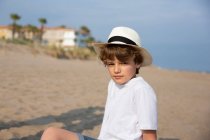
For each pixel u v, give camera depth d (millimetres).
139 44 2480
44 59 22797
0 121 5320
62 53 28172
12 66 14164
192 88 13977
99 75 15344
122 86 2451
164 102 9273
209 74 24891
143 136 2289
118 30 2449
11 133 4762
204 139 5512
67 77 12719
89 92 9570
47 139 2254
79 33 61938
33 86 9344
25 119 5633
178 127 6312
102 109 7312
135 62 2465
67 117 6191
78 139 2375
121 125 2369
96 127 5738
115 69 2414
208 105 9297
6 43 25656
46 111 6430
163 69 29328
